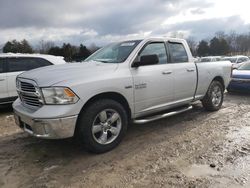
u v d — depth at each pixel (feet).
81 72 11.98
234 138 14.03
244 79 27.20
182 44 17.07
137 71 13.66
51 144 13.94
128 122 14.11
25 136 15.44
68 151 12.94
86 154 12.50
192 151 12.42
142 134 15.23
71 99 10.94
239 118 18.15
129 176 10.22
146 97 14.11
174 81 15.66
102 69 12.59
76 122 11.37
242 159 11.35
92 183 9.81
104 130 12.48
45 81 11.20
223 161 11.19
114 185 9.61
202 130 15.61
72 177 10.32
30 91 11.97
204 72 18.19
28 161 11.93
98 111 11.94
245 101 24.56
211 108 19.84
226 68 20.63
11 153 12.89
